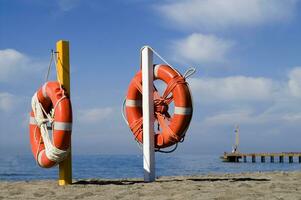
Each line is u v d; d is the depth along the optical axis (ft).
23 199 24.38
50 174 112.27
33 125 34.01
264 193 24.22
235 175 40.70
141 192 26.11
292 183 30.48
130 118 35.91
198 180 35.12
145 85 34.04
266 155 144.97
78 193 26.66
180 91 33.14
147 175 33.88
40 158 32.45
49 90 31.99
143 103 34.17
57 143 30.73
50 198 24.58
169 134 33.40
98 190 27.96
